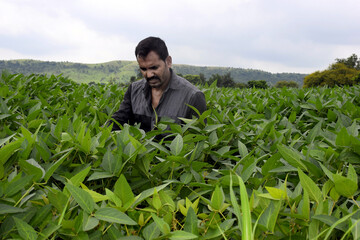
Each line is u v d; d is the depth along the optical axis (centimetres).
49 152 159
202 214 127
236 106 462
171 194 145
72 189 103
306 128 338
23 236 97
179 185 151
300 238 111
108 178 155
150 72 332
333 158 161
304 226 115
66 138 181
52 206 117
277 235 114
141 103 368
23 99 343
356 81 2886
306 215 111
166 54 340
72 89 595
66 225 104
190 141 211
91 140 179
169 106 352
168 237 104
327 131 199
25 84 478
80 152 175
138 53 332
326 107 378
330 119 319
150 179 156
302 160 146
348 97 477
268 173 154
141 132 212
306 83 5528
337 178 118
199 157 198
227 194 143
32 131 234
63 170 158
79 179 118
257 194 122
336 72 5225
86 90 564
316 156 163
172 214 126
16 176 122
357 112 328
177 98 350
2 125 232
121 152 145
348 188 119
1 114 237
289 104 431
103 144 177
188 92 350
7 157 128
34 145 160
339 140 163
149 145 192
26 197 117
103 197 115
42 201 122
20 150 151
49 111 335
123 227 123
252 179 152
